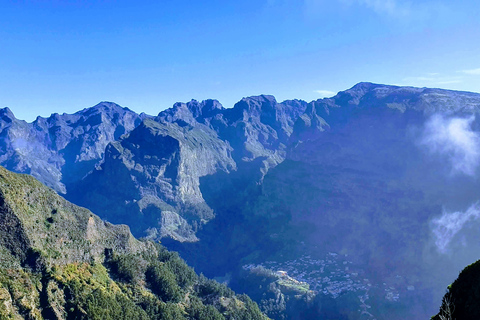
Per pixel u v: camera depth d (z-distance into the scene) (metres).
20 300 100.81
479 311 66.94
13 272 106.69
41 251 114.38
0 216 112.88
